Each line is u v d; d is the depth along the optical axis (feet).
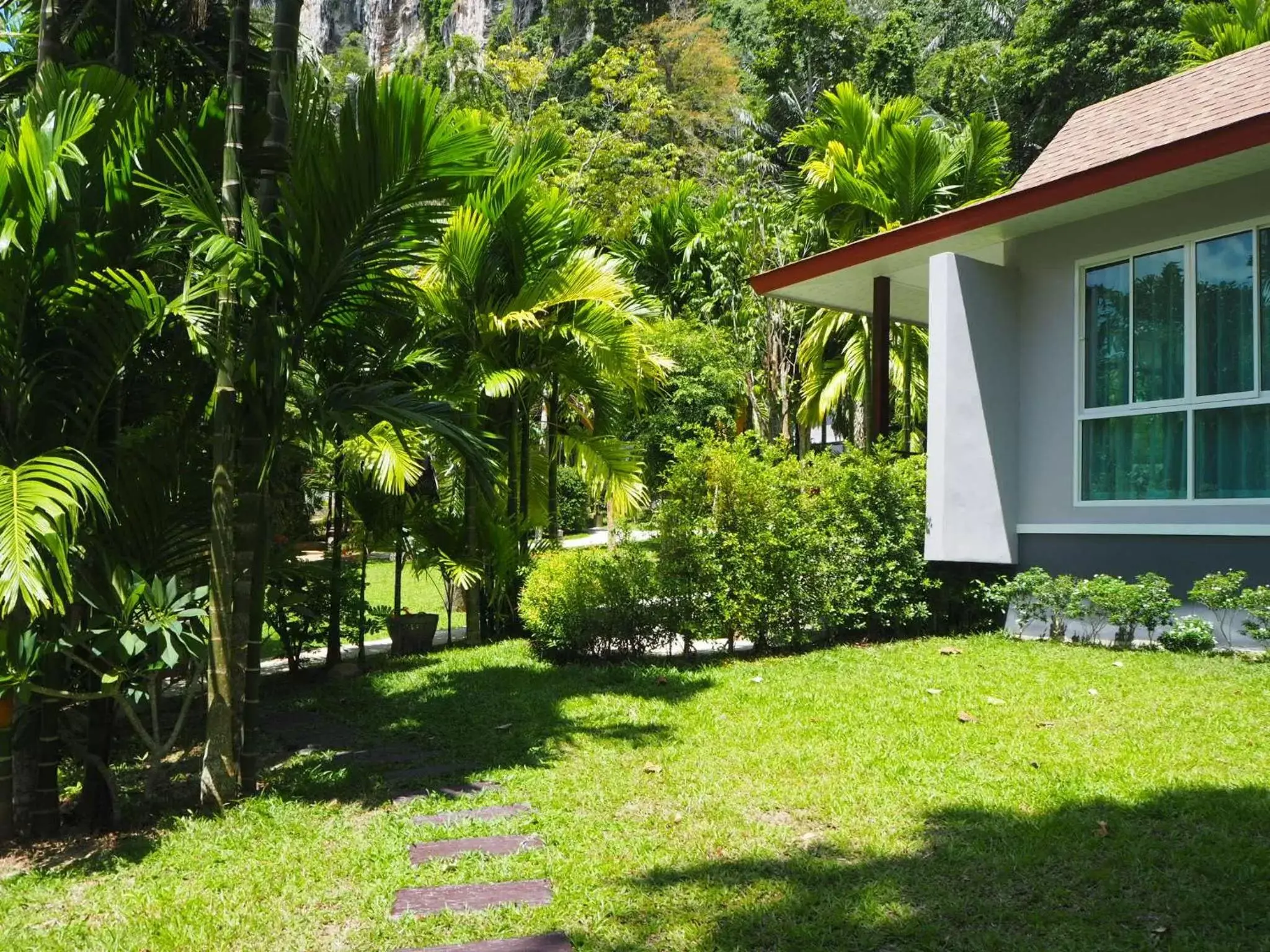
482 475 17.39
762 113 114.32
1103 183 26.27
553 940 10.25
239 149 16.37
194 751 21.91
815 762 16.35
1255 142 22.84
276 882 12.25
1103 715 18.74
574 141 80.64
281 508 25.98
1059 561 30.01
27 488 12.67
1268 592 23.66
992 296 30.86
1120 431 28.50
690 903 11.00
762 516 28.02
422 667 29.40
